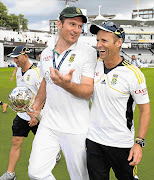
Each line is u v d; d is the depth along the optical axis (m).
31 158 2.09
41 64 2.28
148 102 1.82
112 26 1.72
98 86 1.90
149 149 3.63
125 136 1.88
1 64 37.25
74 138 2.04
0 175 2.84
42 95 2.41
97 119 1.95
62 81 1.64
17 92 2.28
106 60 1.84
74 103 2.02
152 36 59.81
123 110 1.86
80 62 1.99
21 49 2.71
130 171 1.91
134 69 1.78
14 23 56.19
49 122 2.13
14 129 2.75
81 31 2.00
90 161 2.01
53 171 2.95
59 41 2.10
